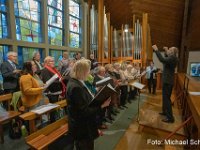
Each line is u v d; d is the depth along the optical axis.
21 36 3.97
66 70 3.14
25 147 2.26
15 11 3.81
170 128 2.77
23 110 2.52
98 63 4.57
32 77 2.44
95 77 3.17
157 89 7.06
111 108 3.54
